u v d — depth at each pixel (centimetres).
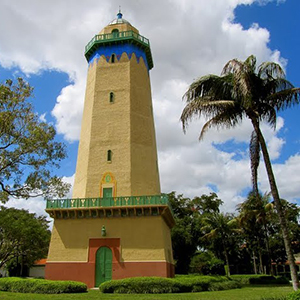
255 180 2036
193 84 2114
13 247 4778
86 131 3609
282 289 2894
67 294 2172
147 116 3719
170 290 2344
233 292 2450
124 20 4228
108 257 2905
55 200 3100
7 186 2239
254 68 2027
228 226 4866
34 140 2166
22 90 2220
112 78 3759
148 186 3359
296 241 5669
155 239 2902
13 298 1836
